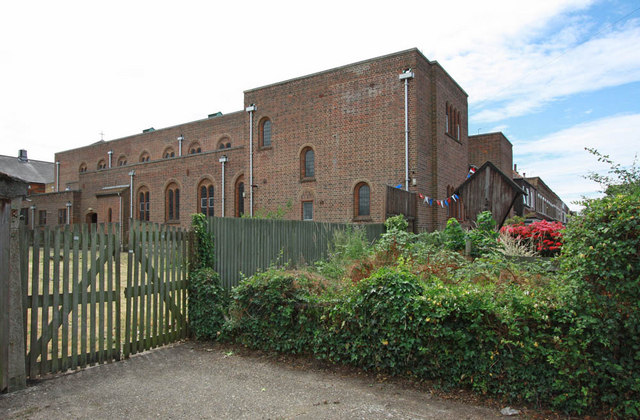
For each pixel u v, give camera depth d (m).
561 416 4.18
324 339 5.73
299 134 21.73
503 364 4.53
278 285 6.29
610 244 3.99
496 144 26.45
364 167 19.50
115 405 4.58
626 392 4.01
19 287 5.06
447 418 4.21
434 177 19.73
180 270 7.21
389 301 5.12
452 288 5.13
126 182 32.34
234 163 25.61
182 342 7.07
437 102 19.91
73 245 5.70
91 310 5.89
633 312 3.94
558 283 4.98
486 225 9.08
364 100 19.64
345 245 9.95
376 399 4.67
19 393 4.89
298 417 4.27
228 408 4.50
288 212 21.88
